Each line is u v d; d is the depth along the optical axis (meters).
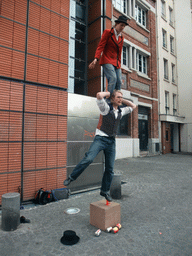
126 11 14.05
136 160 12.23
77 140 5.78
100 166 6.41
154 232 3.35
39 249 2.79
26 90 4.82
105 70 3.29
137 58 15.23
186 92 19.52
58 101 5.42
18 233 3.26
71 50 7.74
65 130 5.52
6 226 3.32
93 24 9.03
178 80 20.06
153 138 16.09
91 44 9.03
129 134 13.70
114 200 4.99
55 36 5.48
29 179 4.75
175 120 17.91
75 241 2.96
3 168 4.36
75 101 5.82
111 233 3.29
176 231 3.39
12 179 4.47
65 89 5.71
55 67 5.44
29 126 4.82
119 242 3.00
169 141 18.53
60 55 5.56
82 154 5.89
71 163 5.61
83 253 2.70
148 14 16.36
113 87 3.17
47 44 5.30
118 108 3.01
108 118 2.84
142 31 15.44
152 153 15.84
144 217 3.96
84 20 9.33
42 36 5.21
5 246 2.86
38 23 5.14
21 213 4.10
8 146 4.46
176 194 5.52
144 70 16.22
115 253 2.71
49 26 5.36
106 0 8.93
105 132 2.85
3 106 4.44
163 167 9.90
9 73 4.58
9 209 3.35
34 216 3.96
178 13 20.20
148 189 5.97
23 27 4.86
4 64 4.51
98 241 3.02
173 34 20.11
